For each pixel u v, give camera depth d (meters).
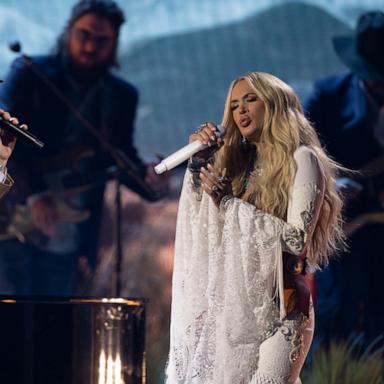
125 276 27.16
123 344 13.30
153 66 27.84
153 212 27.64
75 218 26.97
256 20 27.95
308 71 27.69
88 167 26.95
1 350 12.73
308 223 12.30
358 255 25.36
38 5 27.33
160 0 27.92
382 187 25.81
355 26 27.44
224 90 28.06
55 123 26.80
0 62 26.89
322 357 21.88
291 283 12.43
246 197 12.88
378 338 23.48
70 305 13.05
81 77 27.19
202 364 12.49
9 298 12.91
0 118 12.96
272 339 12.23
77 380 13.02
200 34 28.08
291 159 12.61
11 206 26.59
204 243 12.81
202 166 12.99
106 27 27.38
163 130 27.83
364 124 26.30
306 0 27.73
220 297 12.49
